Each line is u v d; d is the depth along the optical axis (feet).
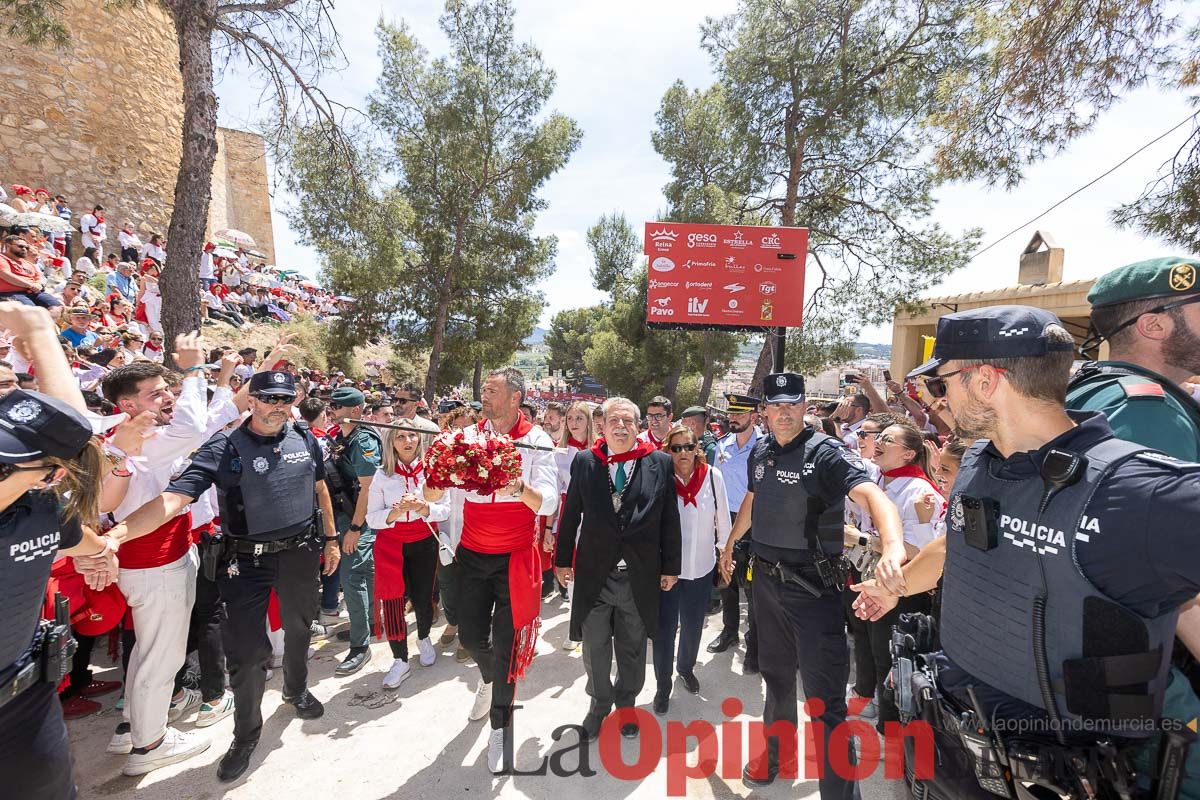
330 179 28.19
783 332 30.89
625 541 10.01
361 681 11.98
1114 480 3.46
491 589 9.91
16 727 5.13
